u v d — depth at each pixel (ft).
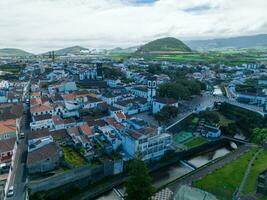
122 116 468.75
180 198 261.03
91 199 305.73
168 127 463.42
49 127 441.27
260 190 286.66
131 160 346.54
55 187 298.97
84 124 424.87
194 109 562.25
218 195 282.97
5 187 273.13
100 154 361.10
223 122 534.37
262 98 616.80
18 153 363.15
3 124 411.34
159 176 359.05
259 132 455.22
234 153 398.01
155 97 620.08
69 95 595.47
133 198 248.52
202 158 419.33
